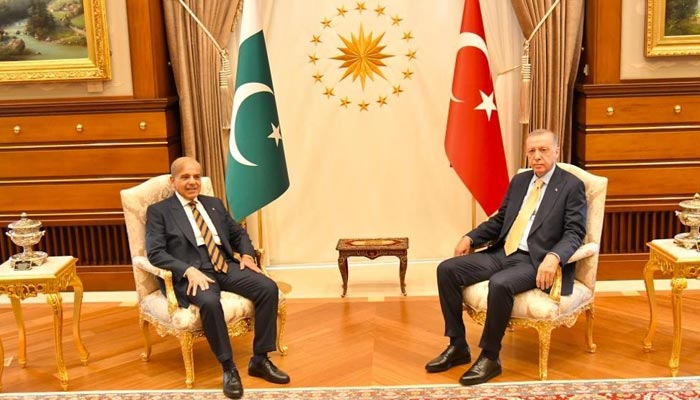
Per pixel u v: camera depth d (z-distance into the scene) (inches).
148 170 201.9
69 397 147.4
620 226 205.0
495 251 162.1
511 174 215.0
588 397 140.9
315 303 194.4
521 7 201.8
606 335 169.6
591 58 201.3
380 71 214.4
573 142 211.6
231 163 191.2
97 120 199.9
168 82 210.5
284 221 221.3
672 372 150.1
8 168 202.7
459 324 156.2
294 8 211.3
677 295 148.6
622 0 195.9
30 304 200.2
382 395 143.9
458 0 210.8
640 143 199.6
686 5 194.9
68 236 207.3
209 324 145.7
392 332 174.6
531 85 205.8
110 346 172.2
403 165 219.1
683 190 201.5
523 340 168.6
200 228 157.9
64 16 196.2
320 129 217.2
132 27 197.3
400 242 199.9
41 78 198.5
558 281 146.4
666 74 199.9
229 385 145.8
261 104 190.2
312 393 145.6
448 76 214.2
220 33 204.5
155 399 145.5
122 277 207.0
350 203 221.1
